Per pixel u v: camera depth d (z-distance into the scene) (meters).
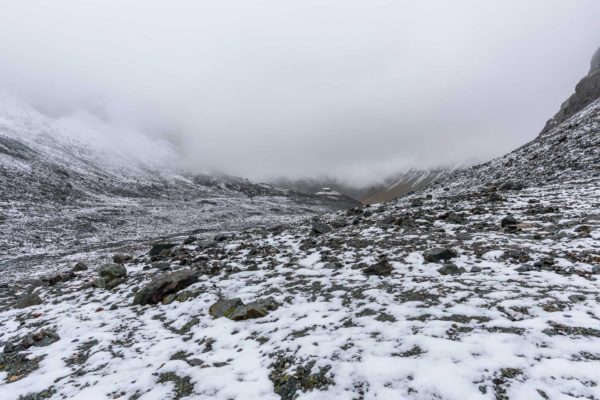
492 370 5.66
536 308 7.76
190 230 58.38
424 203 28.17
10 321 12.45
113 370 7.76
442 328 7.36
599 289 8.48
